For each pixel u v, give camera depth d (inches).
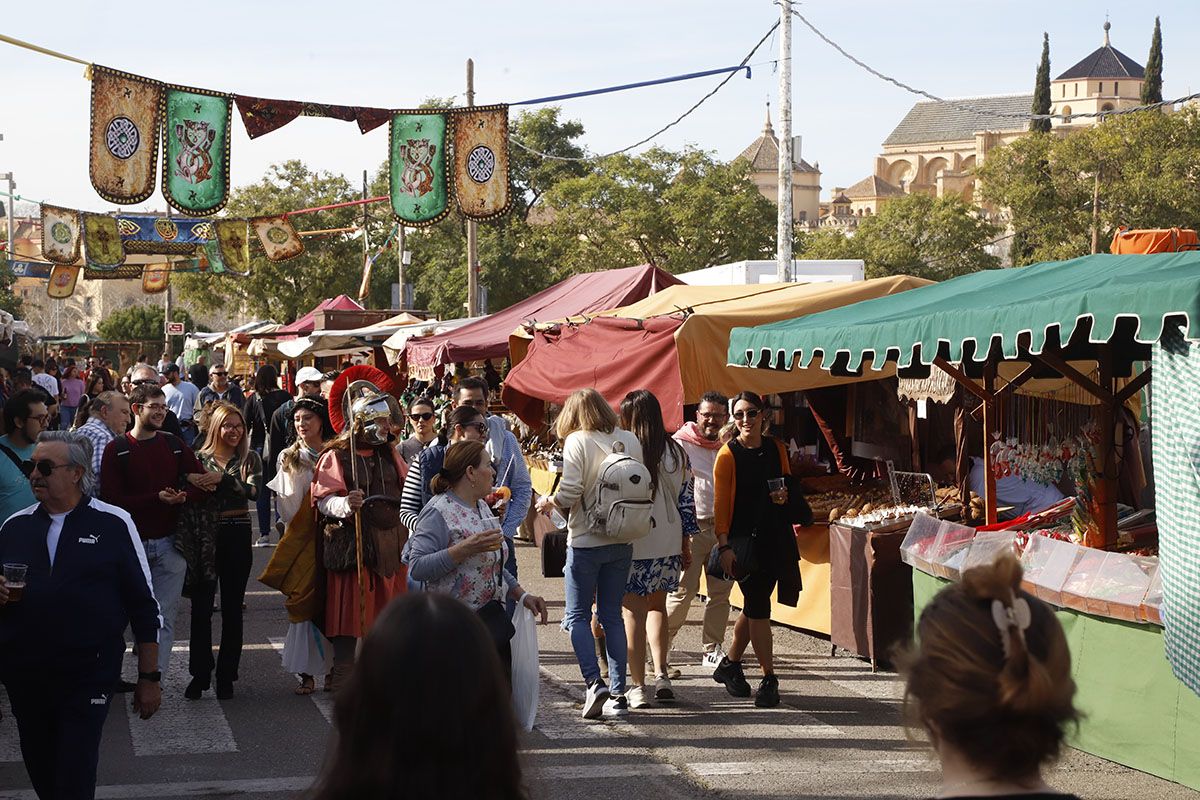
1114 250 330.6
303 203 2206.0
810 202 5762.8
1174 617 220.5
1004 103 6461.6
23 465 274.5
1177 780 230.7
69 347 2479.1
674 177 2428.6
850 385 494.9
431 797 74.6
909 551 308.8
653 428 286.2
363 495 277.6
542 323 544.7
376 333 1005.8
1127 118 2324.1
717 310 425.1
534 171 2684.5
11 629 181.9
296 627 295.7
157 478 286.4
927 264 2800.2
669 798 226.1
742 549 291.0
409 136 427.8
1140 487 404.8
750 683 317.7
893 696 302.7
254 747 257.9
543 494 561.0
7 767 244.4
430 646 76.0
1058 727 68.8
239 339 1450.5
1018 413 455.8
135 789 229.0
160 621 194.5
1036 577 264.4
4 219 2733.8
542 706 294.0
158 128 388.8
